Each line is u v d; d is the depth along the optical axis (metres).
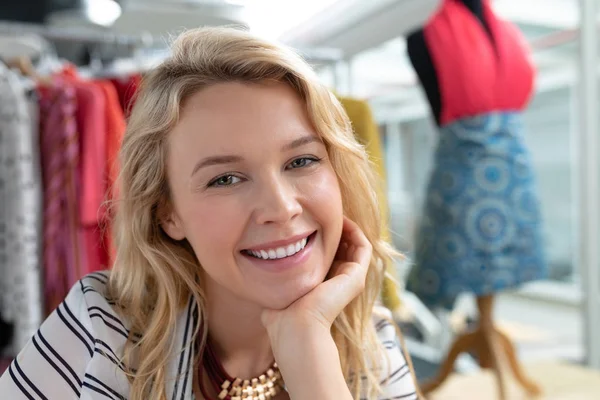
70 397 0.57
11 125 1.10
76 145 1.19
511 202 1.17
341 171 0.62
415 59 1.23
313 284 0.56
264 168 0.52
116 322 0.60
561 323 2.16
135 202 0.59
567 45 1.76
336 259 0.68
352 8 1.96
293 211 0.52
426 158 2.34
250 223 0.53
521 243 1.18
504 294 2.36
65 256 1.18
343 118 0.61
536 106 2.12
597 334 1.58
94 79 1.35
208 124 0.51
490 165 1.16
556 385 1.43
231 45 0.53
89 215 1.17
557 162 2.10
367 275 0.69
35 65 1.53
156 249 0.60
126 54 1.76
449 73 1.17
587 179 1.53
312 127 0.56
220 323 0.64
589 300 1.57
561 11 1.89
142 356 0.59
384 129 2.43
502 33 1.19
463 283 1.16
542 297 2.23
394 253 0.71
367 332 0.69
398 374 0.71
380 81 2.34
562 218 2.13
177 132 0.53
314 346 0.54
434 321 2.33
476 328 1.33
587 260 1.56
